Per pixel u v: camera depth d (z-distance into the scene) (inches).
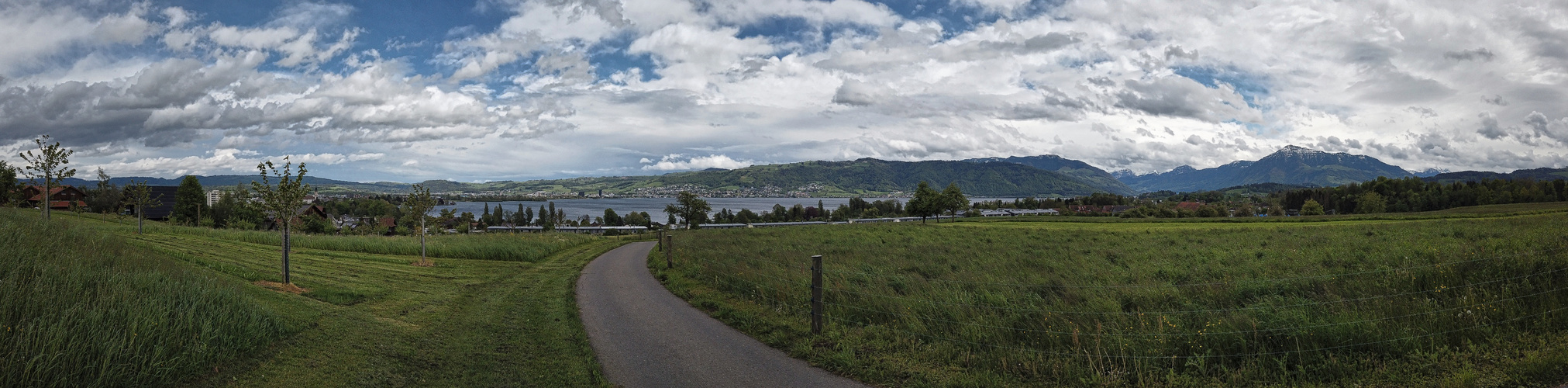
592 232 3843.5
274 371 304.0
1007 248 995.3
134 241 775.1
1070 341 336.2
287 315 405.1
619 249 1374.3
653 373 339.3
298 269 688.4
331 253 932.6
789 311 474.9
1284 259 608.1
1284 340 305.7
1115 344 320.8
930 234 1533.0
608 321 475.8
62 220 825.5
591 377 333.4
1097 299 431.5
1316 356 289.4
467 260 982.4
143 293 354.3
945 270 665.0
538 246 1208.2
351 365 324.5
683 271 776.9
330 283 599.8
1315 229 1190.3
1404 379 264.1
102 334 281.1
